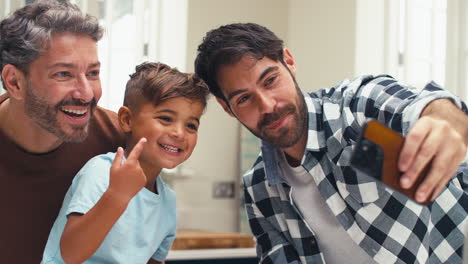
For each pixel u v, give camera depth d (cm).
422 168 73
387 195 127
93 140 144
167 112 133
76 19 116
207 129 336
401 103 113
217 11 344
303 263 141
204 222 330
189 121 136
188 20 332
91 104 120
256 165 149
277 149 138
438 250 134
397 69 316
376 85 127
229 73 123
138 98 136
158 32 324
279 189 141
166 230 140
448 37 305
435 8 313
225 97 129
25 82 118
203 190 332
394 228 128
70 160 138
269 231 149
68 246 110
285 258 144
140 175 106
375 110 123
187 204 328
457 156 76
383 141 70
